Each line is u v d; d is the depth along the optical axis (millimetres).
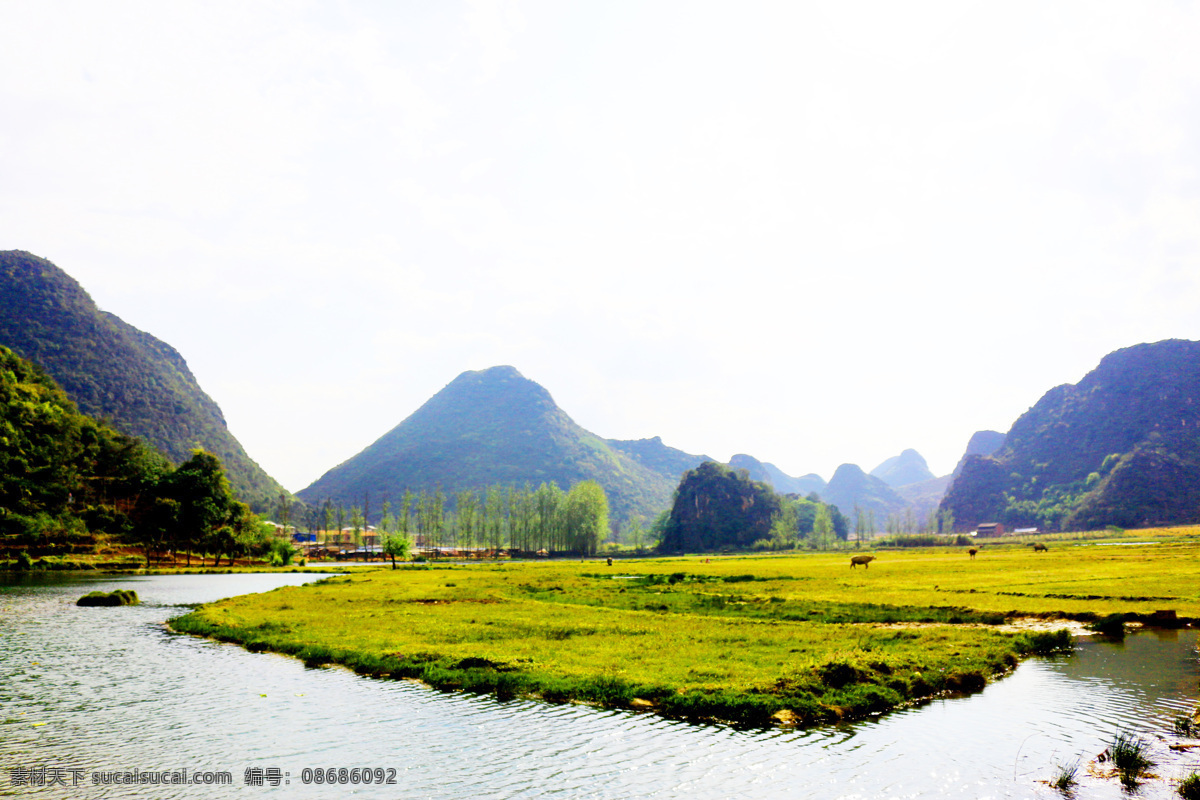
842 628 34812
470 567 133375
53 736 18703
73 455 164125
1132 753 15688
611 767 15969
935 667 24359
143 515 146000
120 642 35844
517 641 31688
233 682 25344
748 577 77562
